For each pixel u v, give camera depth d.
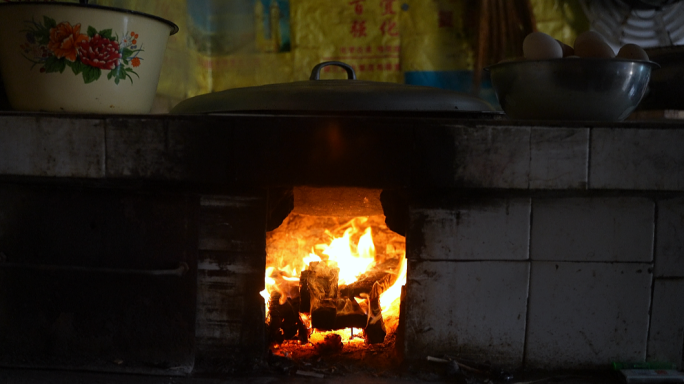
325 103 1.07
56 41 1.08
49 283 1.13
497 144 1.05
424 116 1.12
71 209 1.12
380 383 1.05
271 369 1.11
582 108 1.09
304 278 1.30
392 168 1.06
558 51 1.09
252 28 1.93
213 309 1.13
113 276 1.12
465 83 1.85
